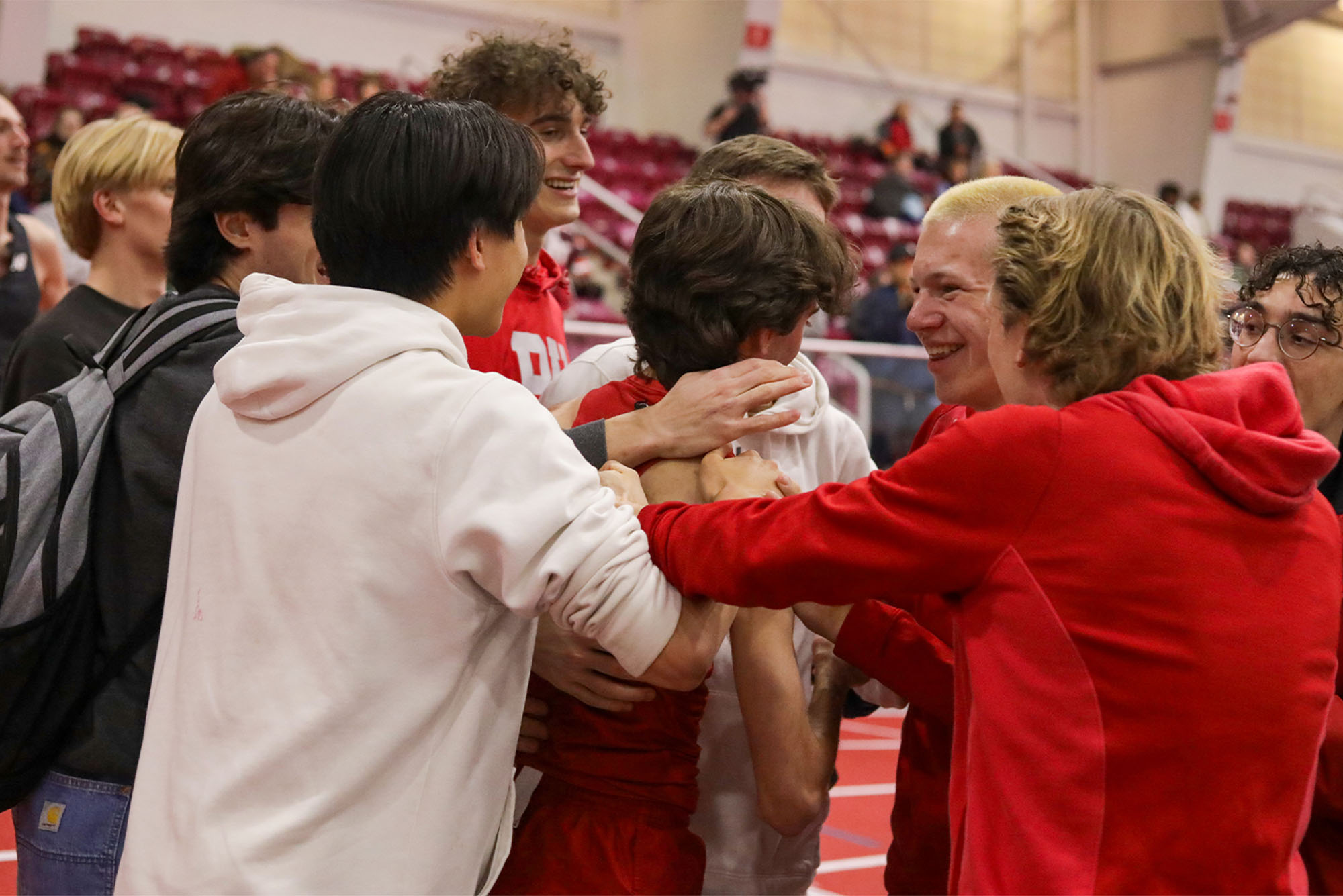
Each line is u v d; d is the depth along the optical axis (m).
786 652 1.29
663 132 11.52
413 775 1.06
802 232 1.32
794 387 1.29
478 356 2.07
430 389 1.07
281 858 1.03
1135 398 1.05
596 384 1.62
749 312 1.28
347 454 1.06
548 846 1.24
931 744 1.41
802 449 1.54
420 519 1.05
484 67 2.04
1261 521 1.02
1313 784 1.04
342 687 1.04
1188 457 1.01
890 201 10.56
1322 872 1.28
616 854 1.22
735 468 1.28
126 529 1.35
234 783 1.04
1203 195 12.48
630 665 1.11
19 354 2.09
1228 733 0.97
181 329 1.41
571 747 1.27
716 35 10.90
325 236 1.16
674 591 1.14
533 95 2.03
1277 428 1.07
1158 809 0.97
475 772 1.09
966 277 1.51
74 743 1.35
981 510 1.02
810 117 12.07
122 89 9.05
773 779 1.28
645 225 1.34
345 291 1.12
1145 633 0.98
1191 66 12.57
